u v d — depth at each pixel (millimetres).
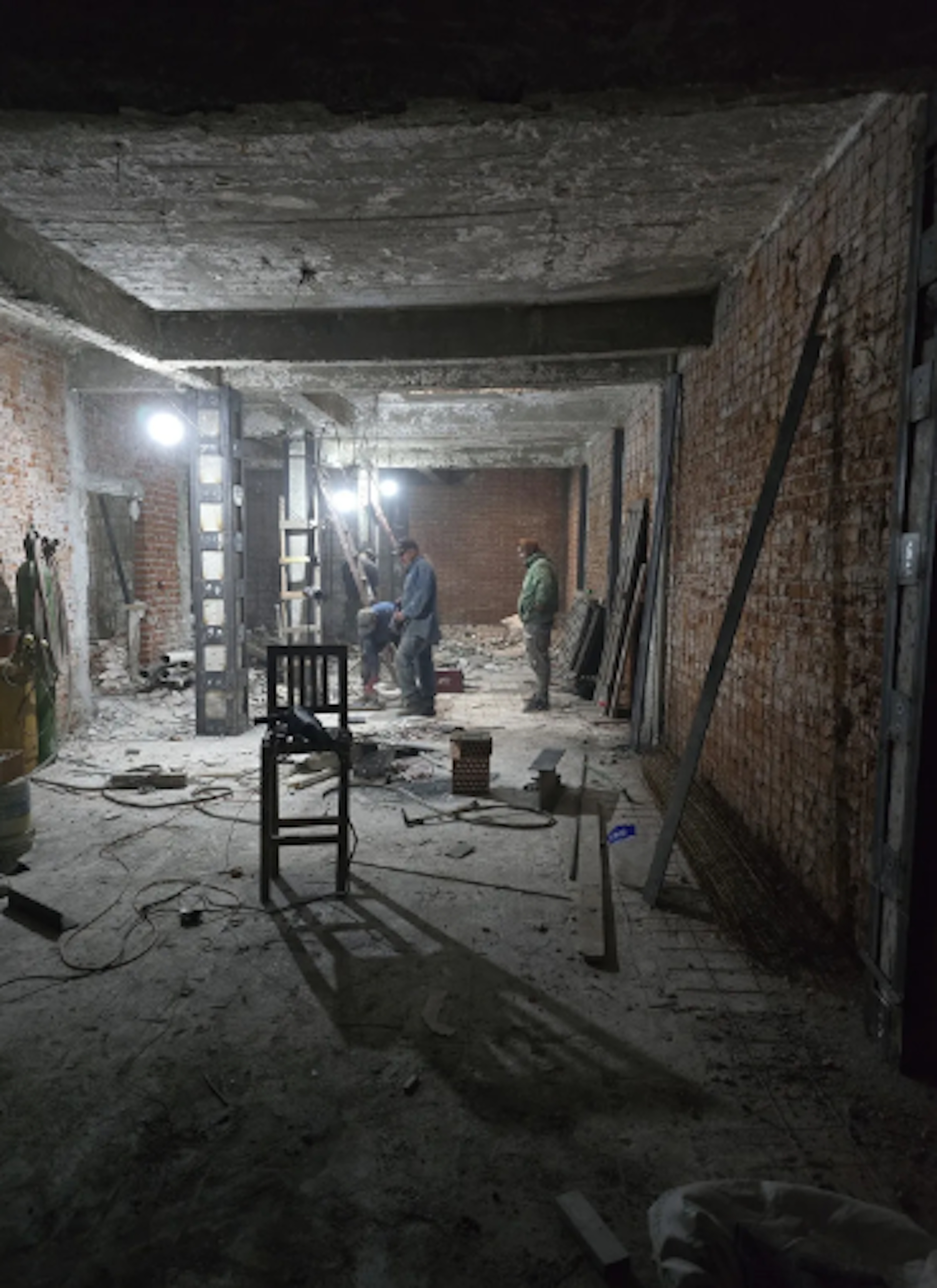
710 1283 1644
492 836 4555
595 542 10789
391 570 14586
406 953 3211
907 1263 1674
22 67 1950
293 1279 1754
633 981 2996
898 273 2656
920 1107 2297
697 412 5578
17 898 3516
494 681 10508
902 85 1917
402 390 6809
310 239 4000
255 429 8734
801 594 3551
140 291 4887
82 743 6754
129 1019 2734
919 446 2297
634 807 5066
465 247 4141
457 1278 1757
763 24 1850
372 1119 2254
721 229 3959
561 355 5266
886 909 2521
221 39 1912
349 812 4555
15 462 6027
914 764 2303
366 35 1892
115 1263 1794
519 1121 2248
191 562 8500
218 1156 2111
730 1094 2359
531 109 2000
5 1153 2121
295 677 9203
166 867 4066
